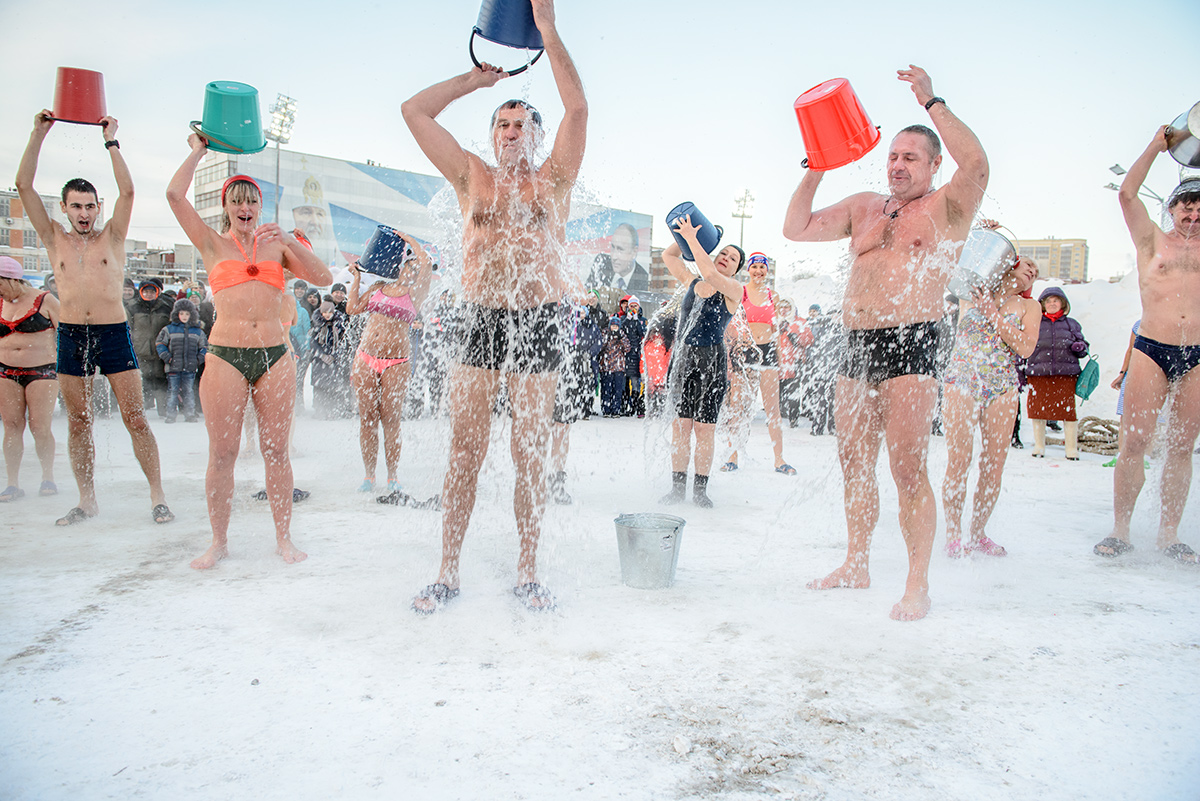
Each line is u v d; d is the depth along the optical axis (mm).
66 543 3545
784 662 2221
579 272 3152
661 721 1841
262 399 3213
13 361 4520
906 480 2672
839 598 2873
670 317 8289
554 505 4684
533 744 1718
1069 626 2598
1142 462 3752
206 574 3057
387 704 1905
